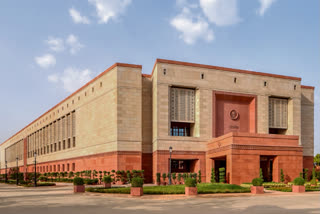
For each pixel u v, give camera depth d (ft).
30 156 238.48
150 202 57.11
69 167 155.84
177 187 82.28
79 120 148.15
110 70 124.36
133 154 117.50
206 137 121.29
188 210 47.03
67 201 59.57
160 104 117.08
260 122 129.59
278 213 44.09
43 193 80.12
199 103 122.42
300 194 71.51
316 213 44.06
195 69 123.75
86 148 138.10
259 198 63.05
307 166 145.48
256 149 99.86
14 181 157.48
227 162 99.91
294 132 135.03
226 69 128.36
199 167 118.62
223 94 126.11
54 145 183.93
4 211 47.50
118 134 116.78
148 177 121.49
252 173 98.32
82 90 147.43
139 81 122.93
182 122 124.88
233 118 128.77
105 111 125.49
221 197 65.26
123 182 113.60
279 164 101.65
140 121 120.88
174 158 115.85
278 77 136.05
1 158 345.31
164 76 118.83
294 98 137.28
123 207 50.52
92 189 80.23
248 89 130.21
